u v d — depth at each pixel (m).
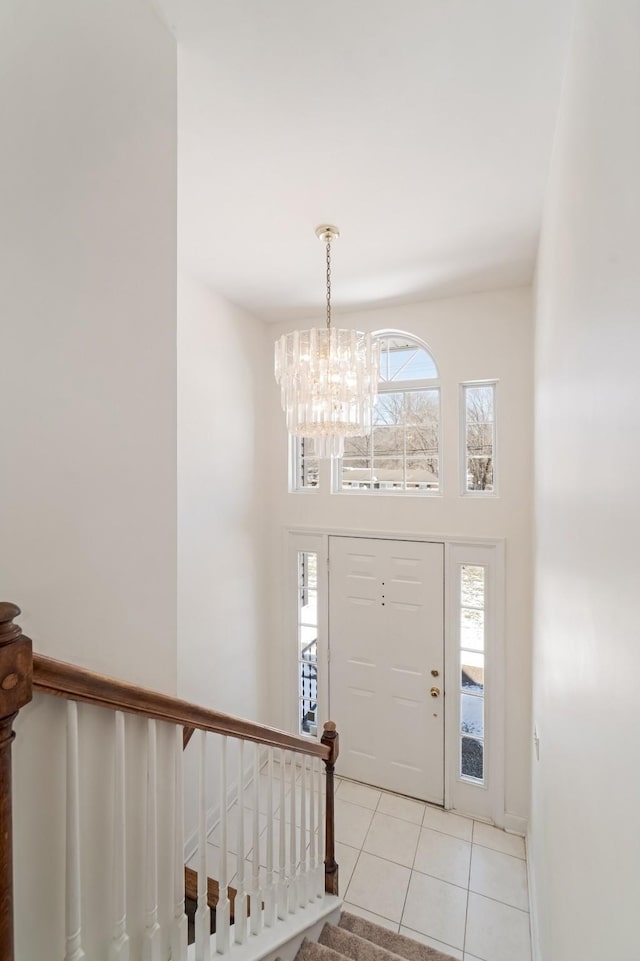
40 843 0.87
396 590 3.65
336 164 1.92
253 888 1.60
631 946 0.71
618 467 0.81
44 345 0.93
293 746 1.82
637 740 0.69
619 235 0.80
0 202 0.84
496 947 2.39
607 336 0.90
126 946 1.02
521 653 3.22
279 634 4.05
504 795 3.24
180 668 2.96
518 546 3.25
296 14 1.26
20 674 0.75
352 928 2.31
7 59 0.85
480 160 1.90
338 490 3.93
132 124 1.15
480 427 3.46
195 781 2.89
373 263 2.85
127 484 1.13
